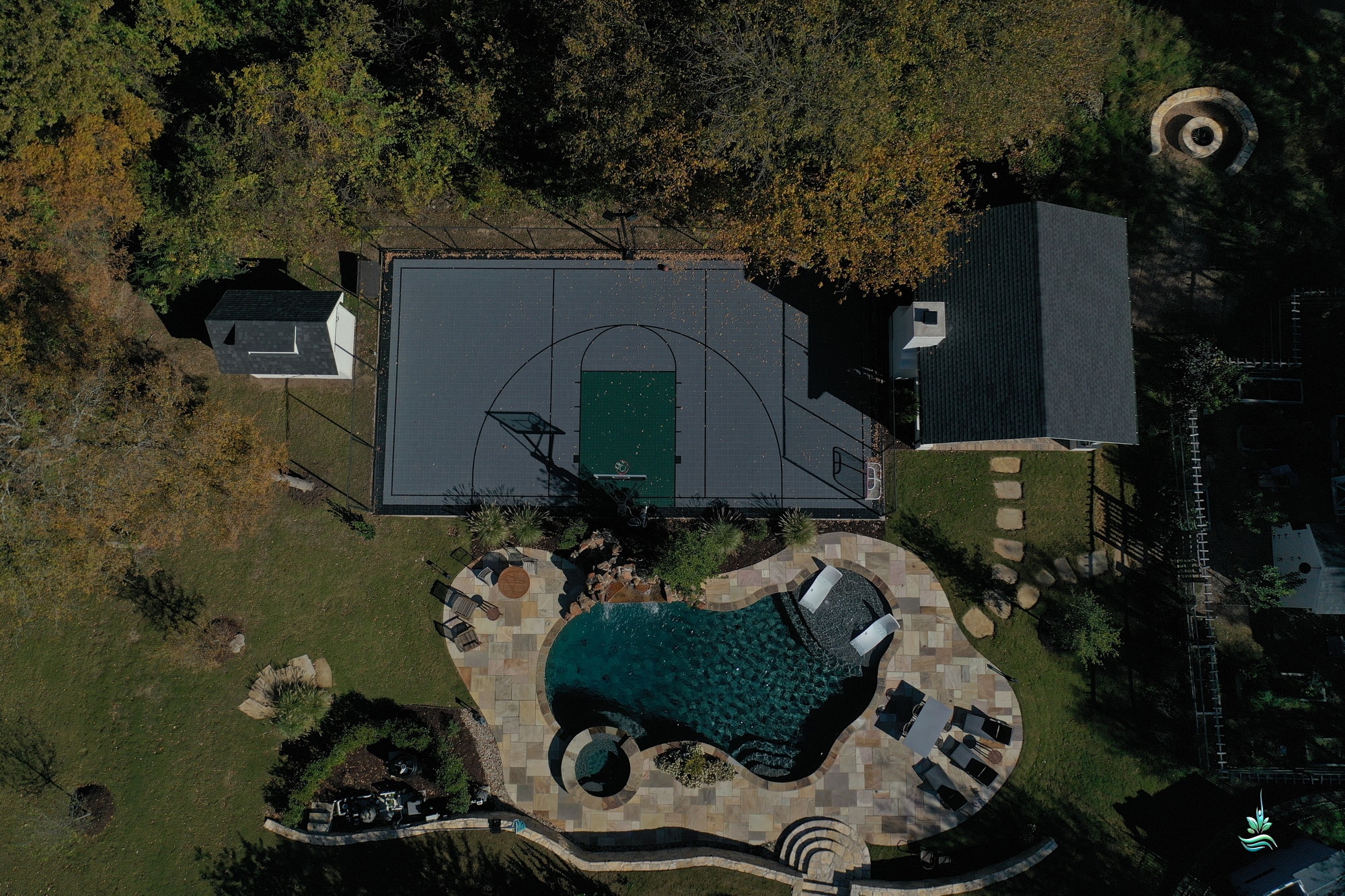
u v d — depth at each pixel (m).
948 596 37.88
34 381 32.72
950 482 38.50
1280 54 39.00
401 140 35.75
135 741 37.53
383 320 39.53
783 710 38.06
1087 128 38.91
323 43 33.00
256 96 32.34
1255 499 37.03
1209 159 39.22
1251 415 38.25
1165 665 37.22
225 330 36.31
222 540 35.75
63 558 32.25
